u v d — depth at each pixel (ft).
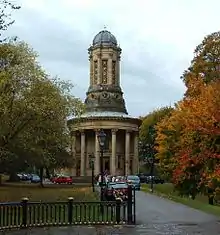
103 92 349.41
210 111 90.22
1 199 117.70
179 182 106.73
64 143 171.73
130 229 61.93
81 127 335.26
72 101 142.41
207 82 145.89
